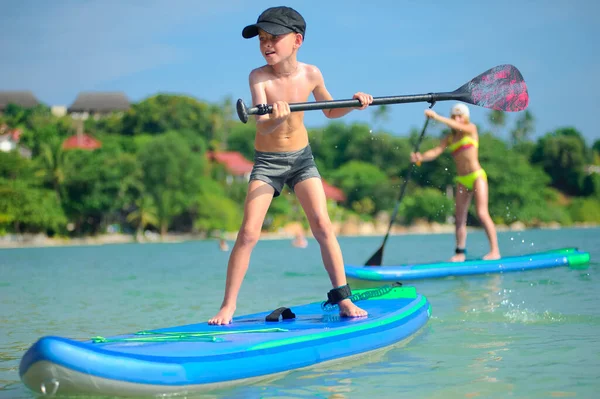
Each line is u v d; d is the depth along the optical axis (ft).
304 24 15.94
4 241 142.61
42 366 10.43
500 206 188.96
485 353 14.74
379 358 14.42
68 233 159.12
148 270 47.01
